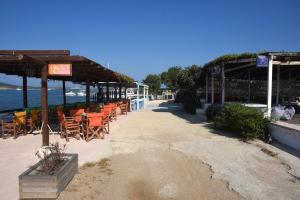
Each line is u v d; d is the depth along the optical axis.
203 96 25.30
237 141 9.38
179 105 29.64
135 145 8.80
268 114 10.11
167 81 51.47
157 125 13.23
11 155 7.33
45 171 4.94
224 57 12.51
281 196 4.97
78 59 7.99
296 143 8.21
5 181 5.52
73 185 5.33
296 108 15.46
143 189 5.25
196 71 27.58
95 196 4.88
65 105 14.73
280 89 19.84
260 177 5.92
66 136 9.36
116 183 5.50
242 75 19.44
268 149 8.21
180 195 5.01
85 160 7.04
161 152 7.96
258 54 10.89
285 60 10.74
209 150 8.18
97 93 23.80
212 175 6.03
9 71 12.19
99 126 9.80
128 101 21.34
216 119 11.73
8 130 9.56
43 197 4.68
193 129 11.92
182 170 6.37
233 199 4.85
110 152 7.90
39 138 9.53
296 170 6.33
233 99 20.44
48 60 7.98
